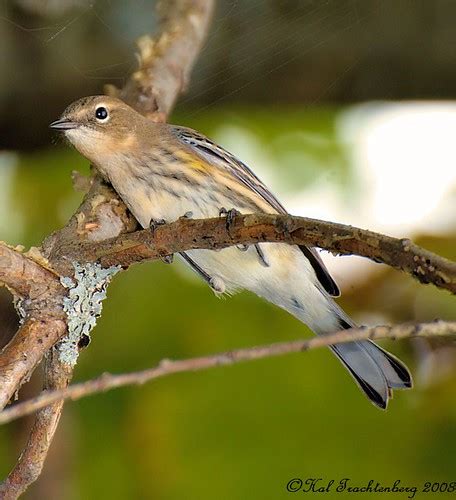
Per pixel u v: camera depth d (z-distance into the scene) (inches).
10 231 556.7
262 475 495.5
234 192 420.8
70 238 360.8
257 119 582.2
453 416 496.7
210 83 507.8
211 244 314.8
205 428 502.9
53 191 560.7
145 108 440.1
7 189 564.4
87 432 504.4
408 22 490.9
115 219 397.4
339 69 504.1
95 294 331.9
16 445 494.0
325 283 417.4
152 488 493.7
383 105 556.1
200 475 495.2
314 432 501.0
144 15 496.7
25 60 494.6
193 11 470.9
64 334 322.7
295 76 506.9
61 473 474.9
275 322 532.4
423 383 502.0
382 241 269.6
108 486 494.9
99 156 408.2
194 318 536.1
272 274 414.0
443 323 231.3
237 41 496.7
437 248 545.3
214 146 423.5
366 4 489.1
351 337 232.8
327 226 282.2
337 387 506.9
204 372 512.7
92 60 498.0
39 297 321.7
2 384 305.4
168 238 320.8
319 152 577.6
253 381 509.4
